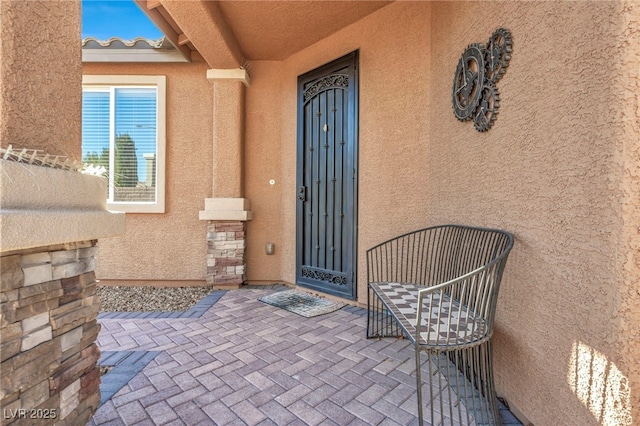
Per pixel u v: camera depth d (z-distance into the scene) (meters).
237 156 4.26
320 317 3.12
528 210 1.57
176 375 2.00
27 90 1.10
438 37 2.75
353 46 3.55
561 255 1.33
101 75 4.31
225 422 1.56
